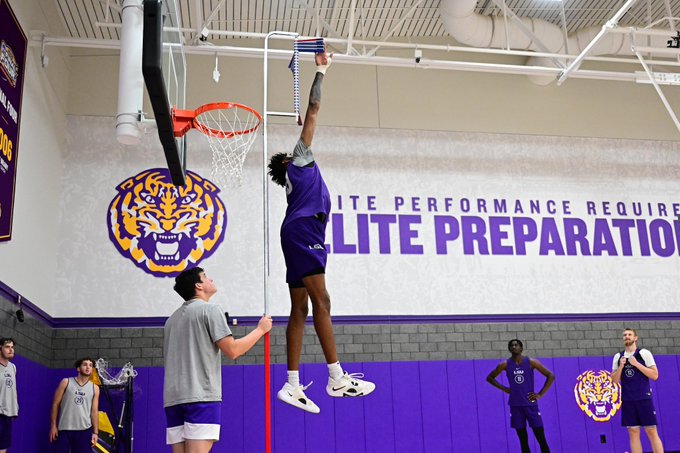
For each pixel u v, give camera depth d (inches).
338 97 516.7
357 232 494.0
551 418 478.3
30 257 400.5
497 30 492.7
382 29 523.2
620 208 532.4
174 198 477.4
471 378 478.6
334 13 490.3
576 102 548.7
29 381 394.3
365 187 502.9
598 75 478.3
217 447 440.1
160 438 437.7
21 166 383.6
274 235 482.3
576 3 514.0
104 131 481.1
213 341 177.5
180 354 176.7
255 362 457.1
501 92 539.5
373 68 526.6
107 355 446.6
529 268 508.1
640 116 555.5
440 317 487.8
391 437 459.5
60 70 465.1
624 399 400.5
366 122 515.2
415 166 513.3
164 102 265.6
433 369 476.4
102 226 465.7
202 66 502.6
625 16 532.1
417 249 498.3
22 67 384.2
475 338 487.8
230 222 479.5
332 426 454.3
